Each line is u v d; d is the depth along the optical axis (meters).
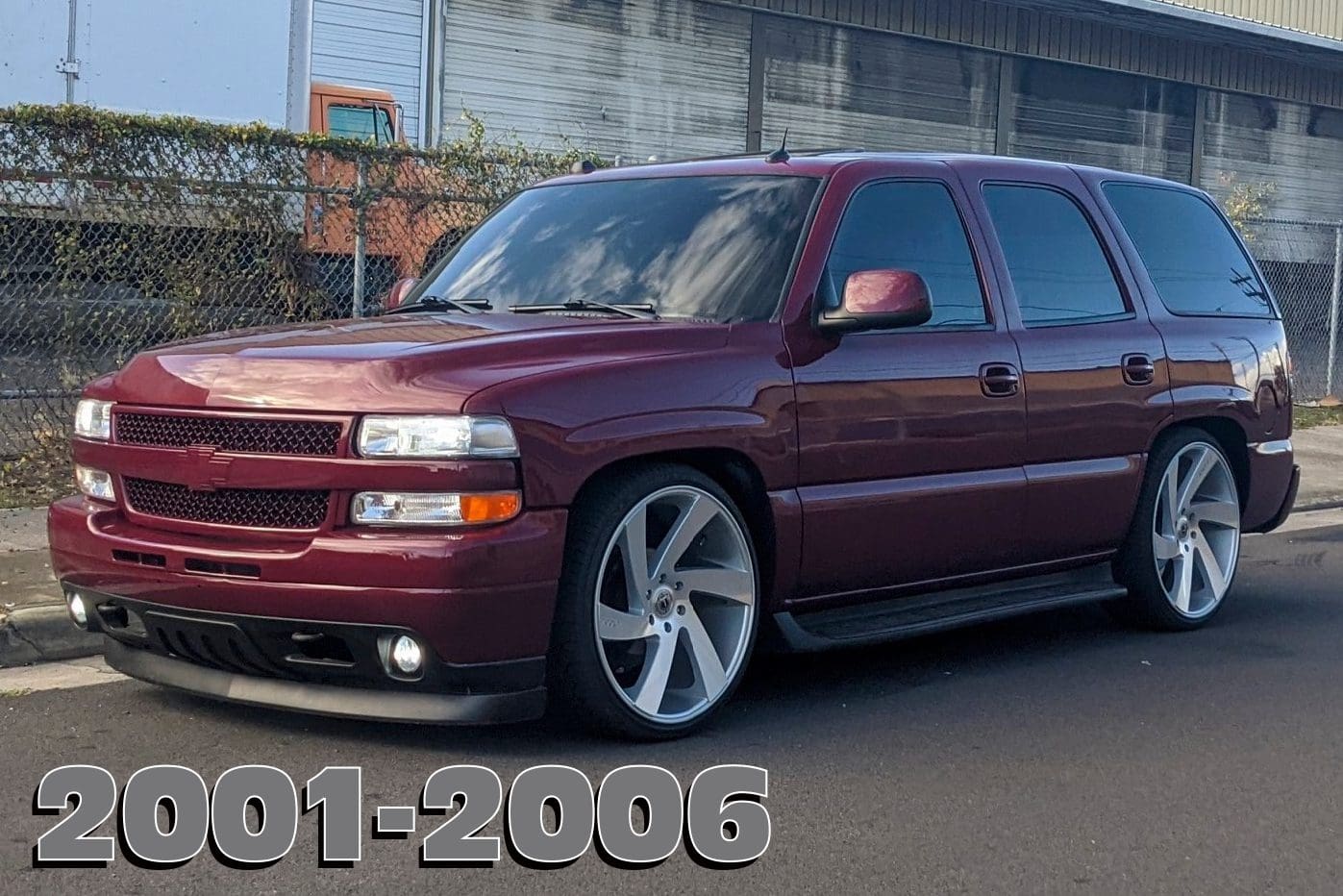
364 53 19.97
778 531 5.05
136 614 4.67
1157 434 6.48
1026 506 5.84
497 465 4.30
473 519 4.28
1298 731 5.27
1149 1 26.44
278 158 9.23
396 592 4.22
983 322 5.80
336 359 4.48
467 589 4.23
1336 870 4.02
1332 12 32.44
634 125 22.62
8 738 4.80
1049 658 6.24
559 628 4.52
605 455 4.52
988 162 6.19
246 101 14.58
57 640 5.91
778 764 4.71
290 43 14.84
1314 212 32.50
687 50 23.08
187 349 4.90
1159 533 6.59
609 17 22.20
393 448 4.29
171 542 4.50
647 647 4.78
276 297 9.40
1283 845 4.19
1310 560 8.70
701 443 4.79
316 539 4.30
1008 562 5.90
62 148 8.59
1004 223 6.07
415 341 4.67
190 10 14.12
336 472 4.31
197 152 8.97
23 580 6.54
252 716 5.03
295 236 9.40
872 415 5.28
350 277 9.75
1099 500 6.17
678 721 4.83
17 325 8.66
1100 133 28.67
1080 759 4.88
